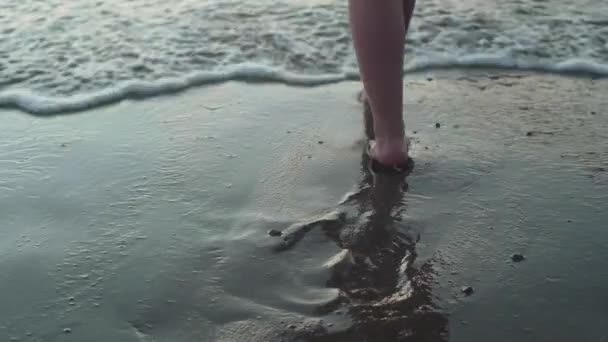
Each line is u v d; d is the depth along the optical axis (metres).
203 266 1.59
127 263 1.60
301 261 1.60
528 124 2.24
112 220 1.77
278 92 2.52
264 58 2.76
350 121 2.29
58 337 1.39
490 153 2.05
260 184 1.92
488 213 1.76
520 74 2.67
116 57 2.74
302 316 1.42
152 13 3.11
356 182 1.92
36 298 1.50
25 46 2.82
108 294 1.51
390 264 1.58
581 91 2.52
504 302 1.46
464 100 2.42
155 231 1.72
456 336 1.36
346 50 2.82
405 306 1.44
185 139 2.18
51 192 1.90
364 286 1.51
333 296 1.48
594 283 1.51
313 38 2.90
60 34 2.91
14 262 1.61
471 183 1.90
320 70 2.69
